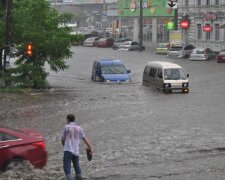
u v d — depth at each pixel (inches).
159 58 4084.6
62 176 802.8
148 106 1704.0
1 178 772.6
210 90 2199.8
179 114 1534.2
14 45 2201.0
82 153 1012.5
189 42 4955.7
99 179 795.4
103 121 1406.3
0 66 2285.9
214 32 4534.9
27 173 806.5
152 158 952.3
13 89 2010.3
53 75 2945.4
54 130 1268.5
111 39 5723.4
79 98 1877.5
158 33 5895.7
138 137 1176.8
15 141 813.9
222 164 900.0
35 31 2160.4
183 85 2113.7
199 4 4771.2
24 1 2315.5
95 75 2588.6
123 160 936.9
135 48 5088.6
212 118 1459.2
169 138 1160.8
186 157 959.6
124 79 2490.2
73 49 5310.0
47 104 1712.6
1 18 2250.2
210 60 3909.9
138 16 6205.7
